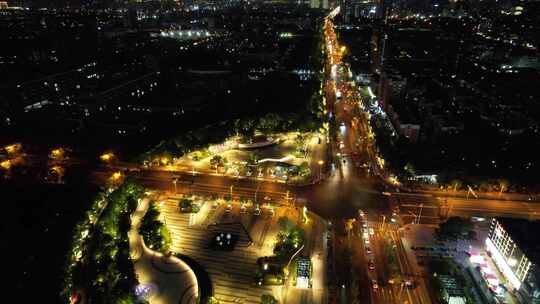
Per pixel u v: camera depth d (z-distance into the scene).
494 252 179.38
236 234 198.12
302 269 170.62
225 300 159.62
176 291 162.50
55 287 173.38
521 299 159.25
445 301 156.50
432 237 196.75
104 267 165.25
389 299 160.62
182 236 196.88
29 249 196.38
